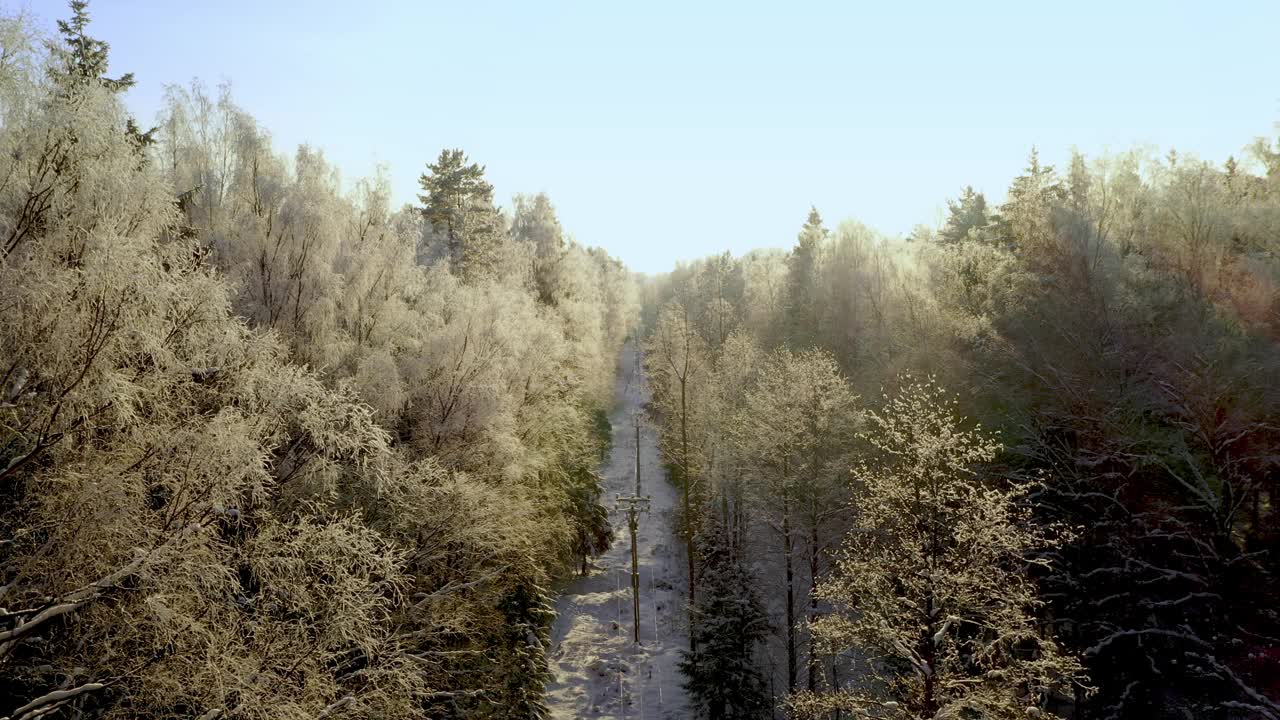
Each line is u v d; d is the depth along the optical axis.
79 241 9.48
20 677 9.23
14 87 9.44
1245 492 19.03
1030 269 26.22
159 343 9.57
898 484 14.80
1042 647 13.78
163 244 11.52
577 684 26.14
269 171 21.34
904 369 30.14
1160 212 25.38
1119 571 19.91
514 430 24.23
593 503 38.97
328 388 18.05
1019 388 24.61
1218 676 17.94
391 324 22.02
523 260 44.44
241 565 11.27
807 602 24.34
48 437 8.66
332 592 12.28
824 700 15.02
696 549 32.16
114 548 9.23
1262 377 18.44
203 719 9.40
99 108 9.99
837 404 23.95
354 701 12.24
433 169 49.69
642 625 31.52
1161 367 20.17
